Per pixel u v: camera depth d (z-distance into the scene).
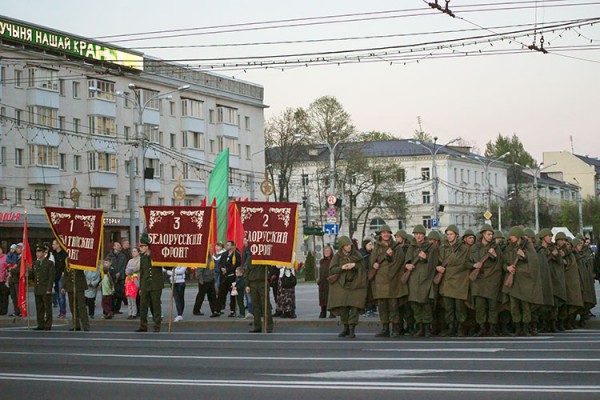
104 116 71.81
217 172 33.97
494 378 12.23
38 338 21.05
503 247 19.89
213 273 27.12
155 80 77.00
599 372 12.78
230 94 87.12
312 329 23.06
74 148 69.62
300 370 13.53
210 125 84.75
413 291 19.59
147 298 23.06
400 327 20.41
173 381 12.51
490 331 20.09
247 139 90.00
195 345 18.41
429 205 106.00
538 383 11.69
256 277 22.16
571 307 21.66
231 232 33.44
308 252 63.72
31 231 65.81
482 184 114.62
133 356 16.09
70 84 69.44
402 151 108.25
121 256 27.91
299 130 90.56
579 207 108.38
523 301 19.55
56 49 67.19
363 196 94.25
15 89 64.81
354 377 12.57
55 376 13.27
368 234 105.38
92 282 27.16
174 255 22.84
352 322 19.98
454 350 16.27
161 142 79.00
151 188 76.94
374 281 19.94
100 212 23.53
